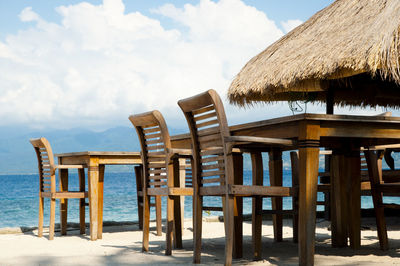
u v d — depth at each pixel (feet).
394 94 19.88
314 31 17.13
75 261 11.84
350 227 13.12
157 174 13.57
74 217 37.47
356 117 10.28
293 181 14.17
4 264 11.51
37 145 18.53
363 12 15.29
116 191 108.78
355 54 12.83
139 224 21.04
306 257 10.07
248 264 11.09
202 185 11.57
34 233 20.07
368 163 13.08
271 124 10.94
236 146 12.59
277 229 15.15
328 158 22.43
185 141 14.15
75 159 18.39
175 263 11.39
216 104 10.50
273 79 15.70
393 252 12.50
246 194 10.55
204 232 18.66
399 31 11.75
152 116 13.08
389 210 24.32
